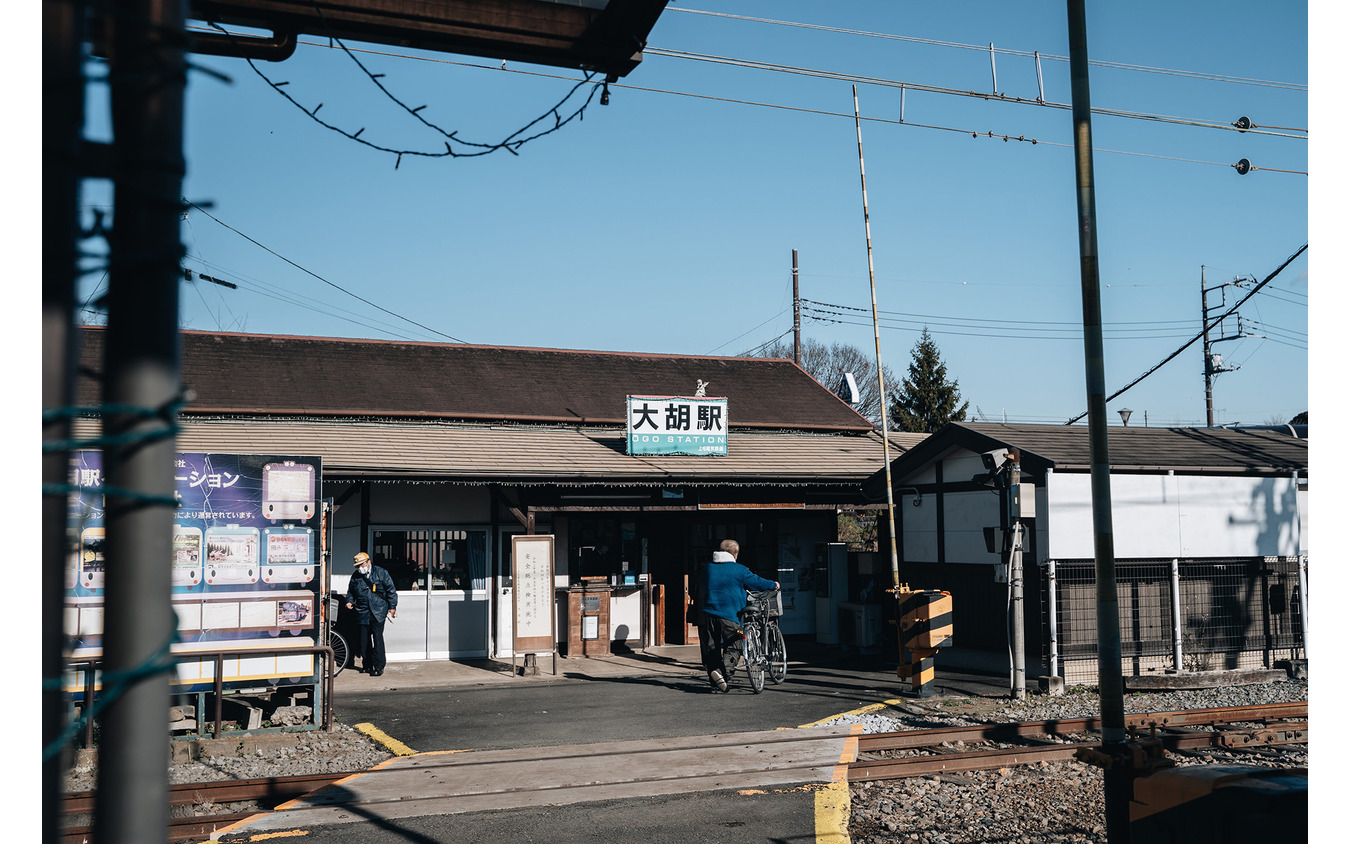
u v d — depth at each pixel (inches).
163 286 66.3
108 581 64.3
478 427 740.0
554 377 858.8
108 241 65.2
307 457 406.6
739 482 688.4
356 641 626.8
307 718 409.1
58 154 62.7
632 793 309.4
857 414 907.4
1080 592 546.3
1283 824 149.9
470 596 663.1
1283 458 619.2
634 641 709.9
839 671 591.2
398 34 246.8
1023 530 493.4
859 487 757.9
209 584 391.5
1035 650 569.3
